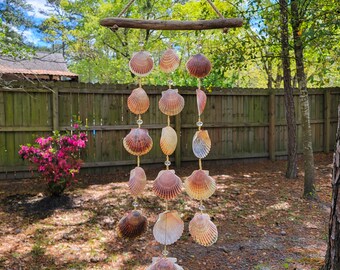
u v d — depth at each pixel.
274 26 4.55
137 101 1.31
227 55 4.84
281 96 7.45
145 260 2.81
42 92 5.66
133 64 1.29
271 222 3.72
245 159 7.25
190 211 4.08
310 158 4.59
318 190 4.99
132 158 6.34
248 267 2.67
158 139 6.48
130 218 1.29
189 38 7.63
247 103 7.19
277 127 7.48
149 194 4.71
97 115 6.05
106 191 4.93
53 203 4.26
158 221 1.24
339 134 1.88
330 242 1.93
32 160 4.38
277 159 7.50
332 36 4.11
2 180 5.46
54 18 12.52
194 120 6.74
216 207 4.23
